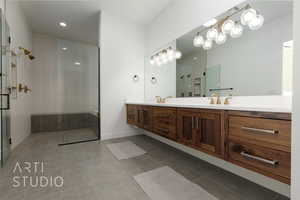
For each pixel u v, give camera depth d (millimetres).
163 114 1901
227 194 1137
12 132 2184
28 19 2986
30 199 1072
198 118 1387
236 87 1628
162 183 1289
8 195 1116
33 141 2652
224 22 1689
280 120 828
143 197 1099
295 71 686
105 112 2832
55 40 3768
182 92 2373
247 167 1007
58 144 2467
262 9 1396
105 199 1076
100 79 2809
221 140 1181
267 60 1377
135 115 2654
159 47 2908
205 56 1974
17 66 2441
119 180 1338
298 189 681
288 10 1253
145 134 3164
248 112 992
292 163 703
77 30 3465
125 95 3047
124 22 3045
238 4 1554
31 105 3381
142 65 3271
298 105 676
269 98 1359
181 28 2354
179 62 2420
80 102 3840
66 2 2514
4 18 1836
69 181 1320
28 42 3150
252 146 974
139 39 3234
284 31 1273
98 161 1767
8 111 1921
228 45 1695
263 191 1179
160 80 2869
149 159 1834
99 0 2475
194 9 2105
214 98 1814
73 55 3803
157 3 2592
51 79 3654
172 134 1738
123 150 2164
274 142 859
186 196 1110
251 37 1488
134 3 2578
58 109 3648
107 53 2859
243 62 1561
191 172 1498
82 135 3105
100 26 2777
